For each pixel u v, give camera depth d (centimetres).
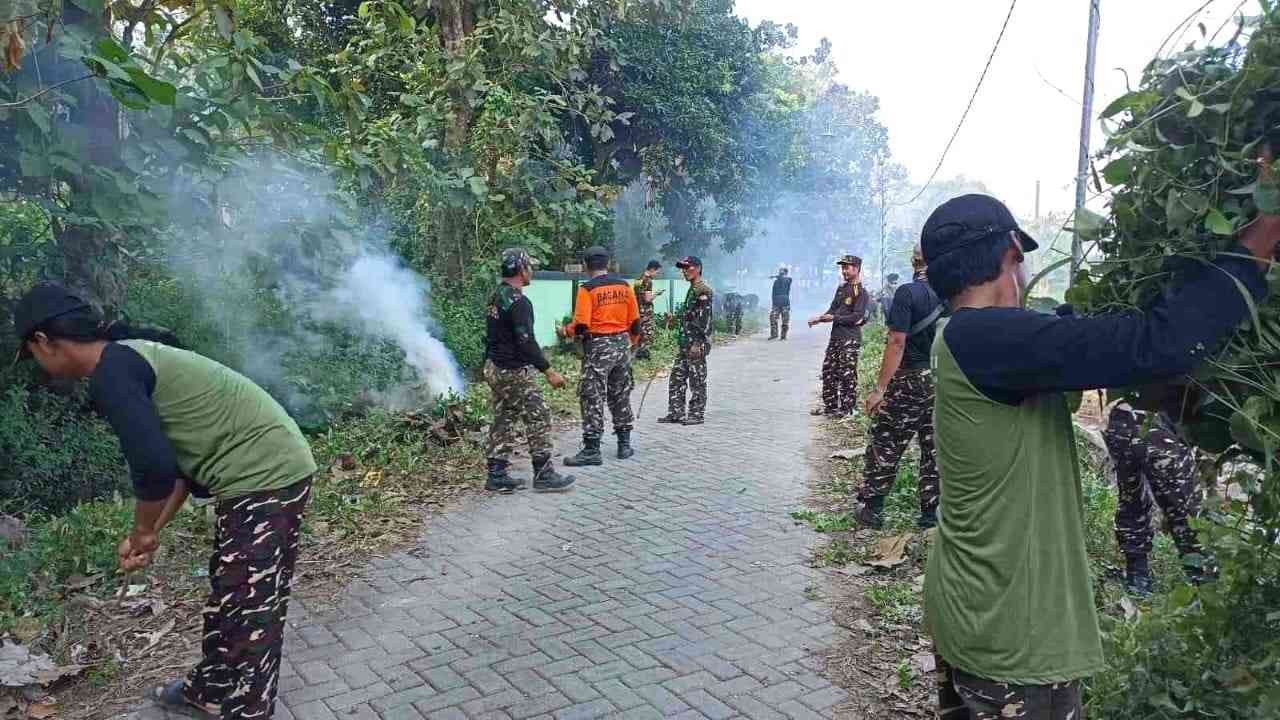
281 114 603
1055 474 187
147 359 271
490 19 1135
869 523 550
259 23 1569
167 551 478
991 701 189
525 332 625
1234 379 178
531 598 444
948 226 194
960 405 188
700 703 339
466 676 361
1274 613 222
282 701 341
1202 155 176
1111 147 193
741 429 916
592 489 660
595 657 378
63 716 330
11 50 420
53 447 543
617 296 739
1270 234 168
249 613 287
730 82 2234
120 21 568
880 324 2419
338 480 629
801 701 341
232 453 283
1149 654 265
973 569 190
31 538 468
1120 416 426
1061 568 186
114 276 621
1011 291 198
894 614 416
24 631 378
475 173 1123
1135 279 180
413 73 1089
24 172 471
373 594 450
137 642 387
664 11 1445
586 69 1966
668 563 496
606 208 1392
